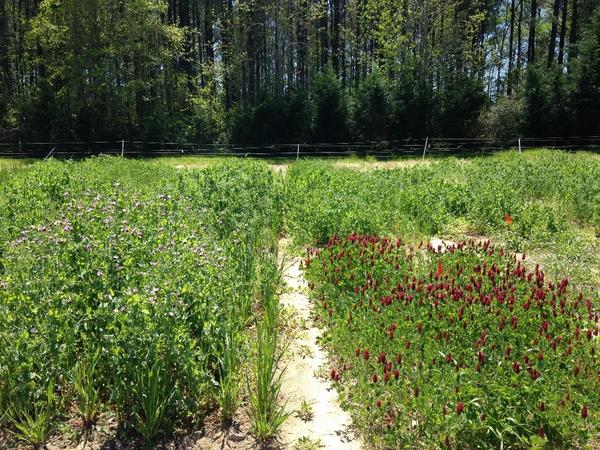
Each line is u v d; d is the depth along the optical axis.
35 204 8.68
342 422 4.46
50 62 31.72
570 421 4.06
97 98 31.27
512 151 24.38
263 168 16.30
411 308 5.63
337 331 5.41
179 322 4.64
